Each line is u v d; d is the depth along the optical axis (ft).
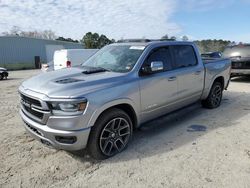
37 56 118.83
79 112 11.91
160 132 17.31
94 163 13.10
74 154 14.06
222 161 13.09
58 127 11.99
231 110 22.65
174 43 18.12
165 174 11.96
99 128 12.85
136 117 14.83
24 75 74.69
